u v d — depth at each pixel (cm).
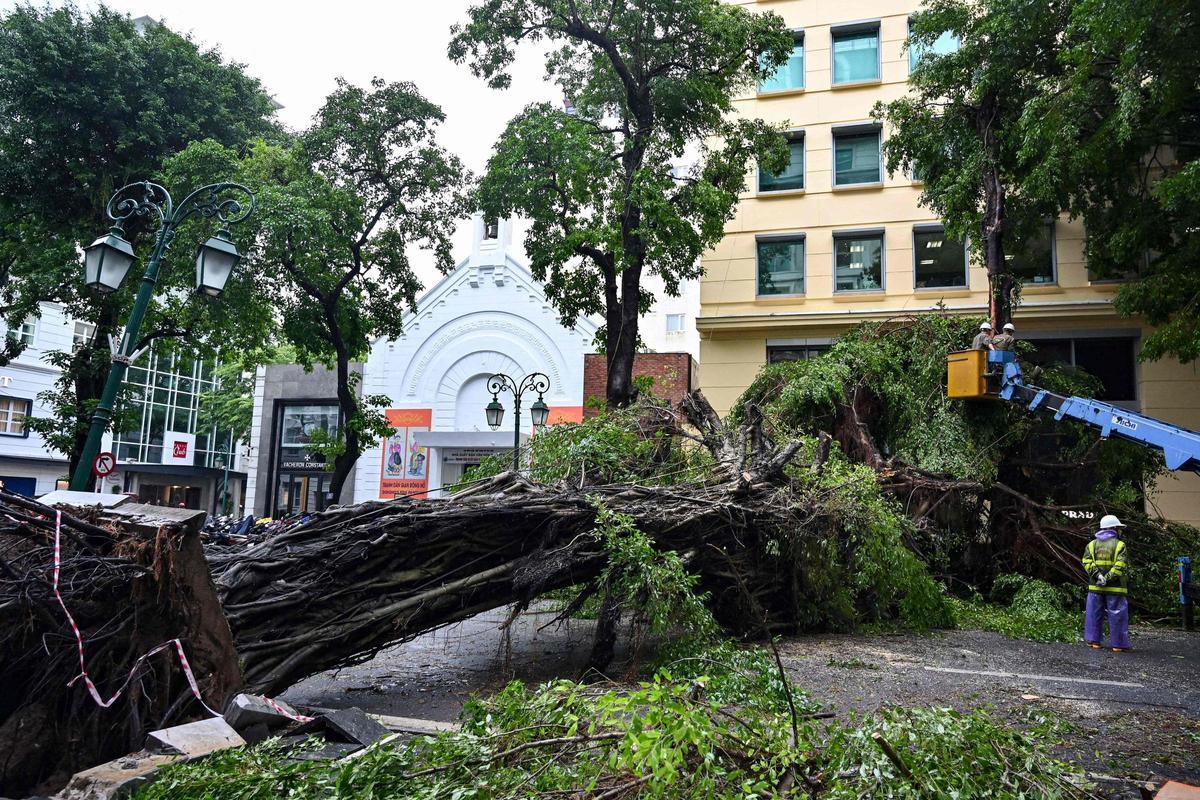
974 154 1617
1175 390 1895
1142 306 1458
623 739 276
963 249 2114
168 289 2031
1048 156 1362
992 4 1485
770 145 1855
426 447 3038
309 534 599
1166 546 1288
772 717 353
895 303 2139
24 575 433
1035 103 1377
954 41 2183
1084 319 1980
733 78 1869
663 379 2225
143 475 4181
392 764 302
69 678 431
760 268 2262
